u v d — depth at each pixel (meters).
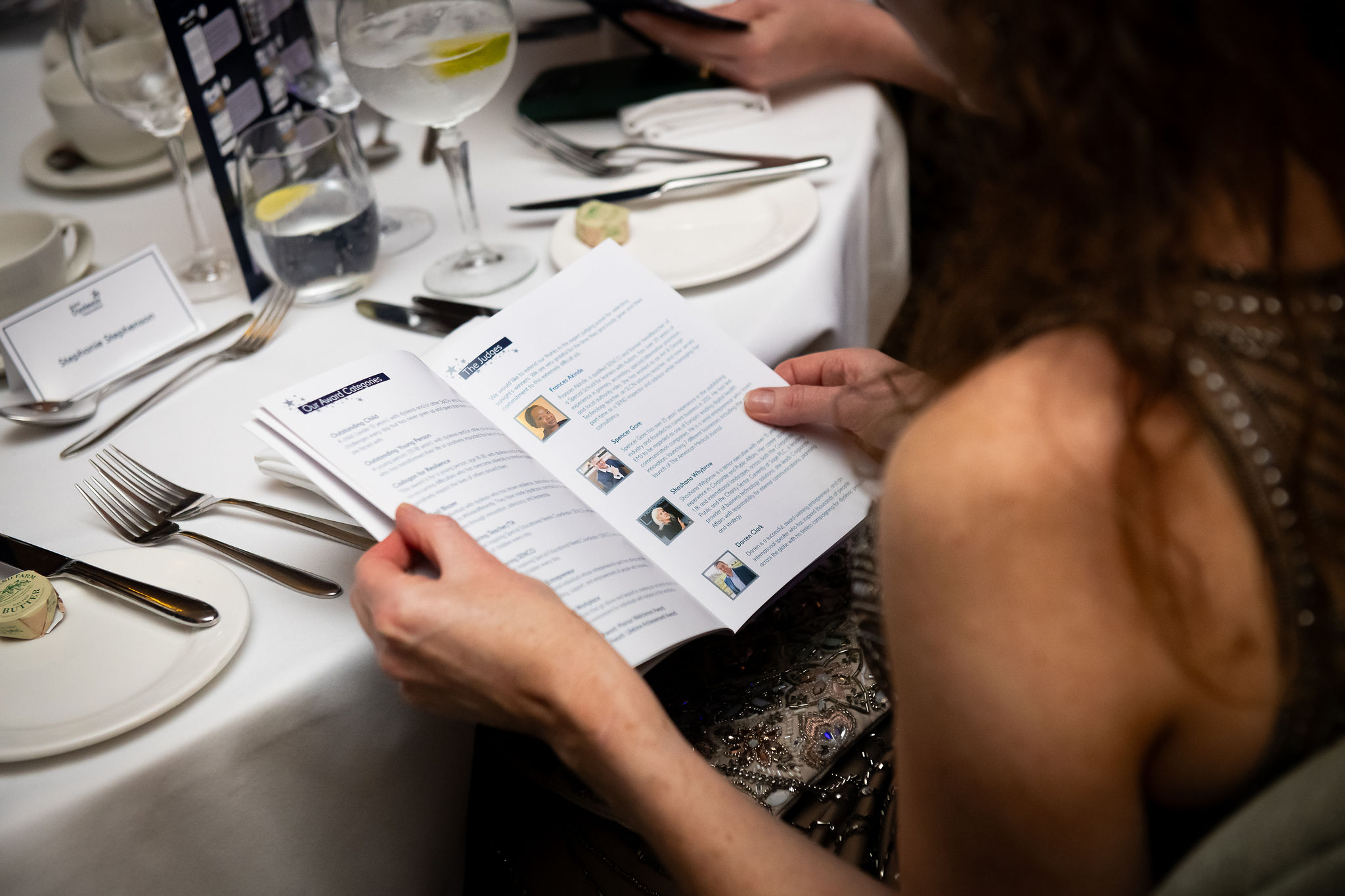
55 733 0.59
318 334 0.98
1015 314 0.45
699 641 0.86
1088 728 0.40
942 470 0.41
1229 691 0.40
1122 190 0.39
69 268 1.05
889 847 0.73
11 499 0.80
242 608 0.67
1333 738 0.41
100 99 1.03
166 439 0.86
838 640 0.85
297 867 0.68
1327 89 0.36
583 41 1.51
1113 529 0.39
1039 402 0.41
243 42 1.07
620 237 1.03
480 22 0.94
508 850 0.84
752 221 1.04
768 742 0.79
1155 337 0.39
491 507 0.69
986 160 0.46
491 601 0.60
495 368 0.82
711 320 0.93
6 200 1.25
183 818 0.62
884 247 1.29
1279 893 0.39
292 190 0.98
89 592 0.70
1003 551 0.40
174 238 1.17
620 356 0.85
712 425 0.82
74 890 0.59
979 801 0.43
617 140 1.26
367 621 0.63
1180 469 0.39
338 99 1.27
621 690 0.58
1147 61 0.36
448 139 0.99
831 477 0.81
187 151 1.29
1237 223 0.39
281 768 0.64
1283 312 0.39
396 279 1.05
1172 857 0.48
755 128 1.22
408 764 0.72
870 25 1.25
